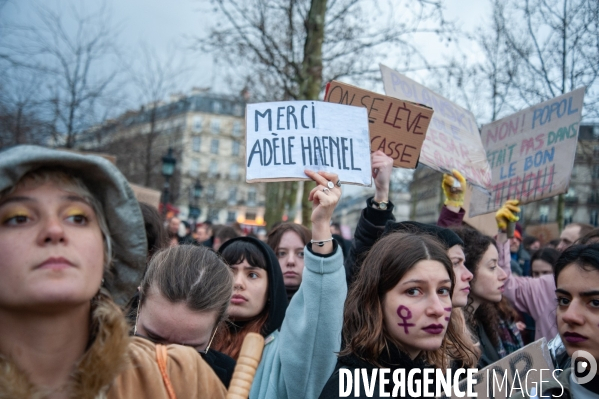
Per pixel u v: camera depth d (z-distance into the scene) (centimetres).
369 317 194
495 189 429
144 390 124
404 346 195
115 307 115
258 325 262
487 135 452
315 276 200
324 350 200
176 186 2436
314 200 216
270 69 1105
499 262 383
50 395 105
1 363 100
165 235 316
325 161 239
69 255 101
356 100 304
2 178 96
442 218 349
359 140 248
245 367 147
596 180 1667
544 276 374
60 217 104
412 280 190
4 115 1103
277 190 1839
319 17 748
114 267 121
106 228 114
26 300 97
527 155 411
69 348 109
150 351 133
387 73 378
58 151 103
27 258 98
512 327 347
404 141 310
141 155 1920
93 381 108
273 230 357
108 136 1747
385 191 289
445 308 193
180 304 185
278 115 244
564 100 391
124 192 114
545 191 388
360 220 290
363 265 208
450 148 372
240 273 262
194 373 135
